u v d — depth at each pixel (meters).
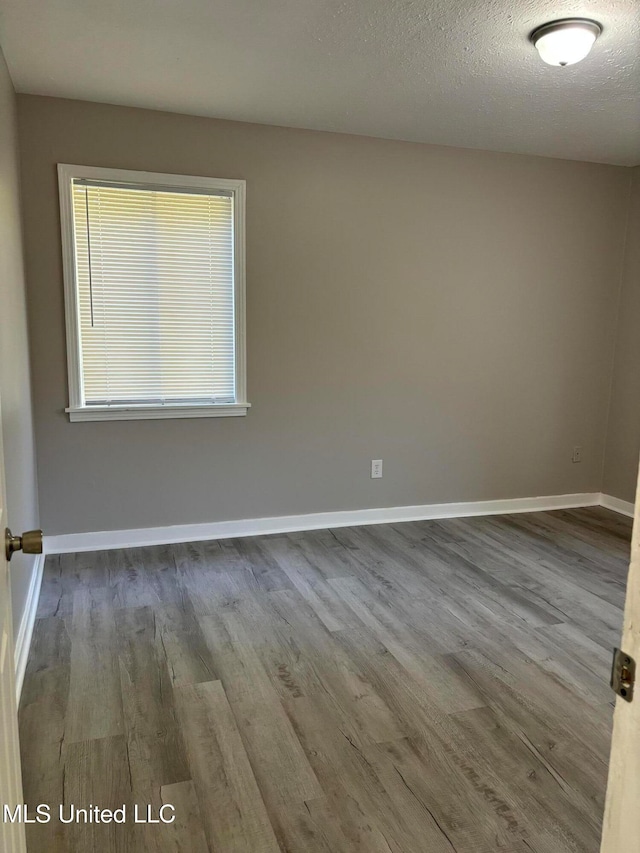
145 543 3.75
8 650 1.20
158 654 2.50
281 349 3.87
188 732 2.02
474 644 2.62
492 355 4.37
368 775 1.84
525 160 4.23
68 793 1.76
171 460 3.74
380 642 2.62
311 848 1.58
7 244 2.54
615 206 4.51
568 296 4.50
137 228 3.51
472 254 4.20
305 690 2.26
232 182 3.61
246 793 1.77
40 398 3.45
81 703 2.16
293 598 3.04
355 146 3.83
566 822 1.68
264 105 3.33
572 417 4.67
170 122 3.47
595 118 3.48
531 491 4.64
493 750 1.96
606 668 2.45
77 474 3.57
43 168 3.29
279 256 3.78
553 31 2.39
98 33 2.53
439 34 2.50
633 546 0.64
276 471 3.98
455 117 3.48
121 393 3.63
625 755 0.66
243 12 2.35
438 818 1.69
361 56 2.72
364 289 3.99
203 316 3.70
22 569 2.51
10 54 2.72
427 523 4.28
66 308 3.42
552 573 3.42
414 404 4.23
